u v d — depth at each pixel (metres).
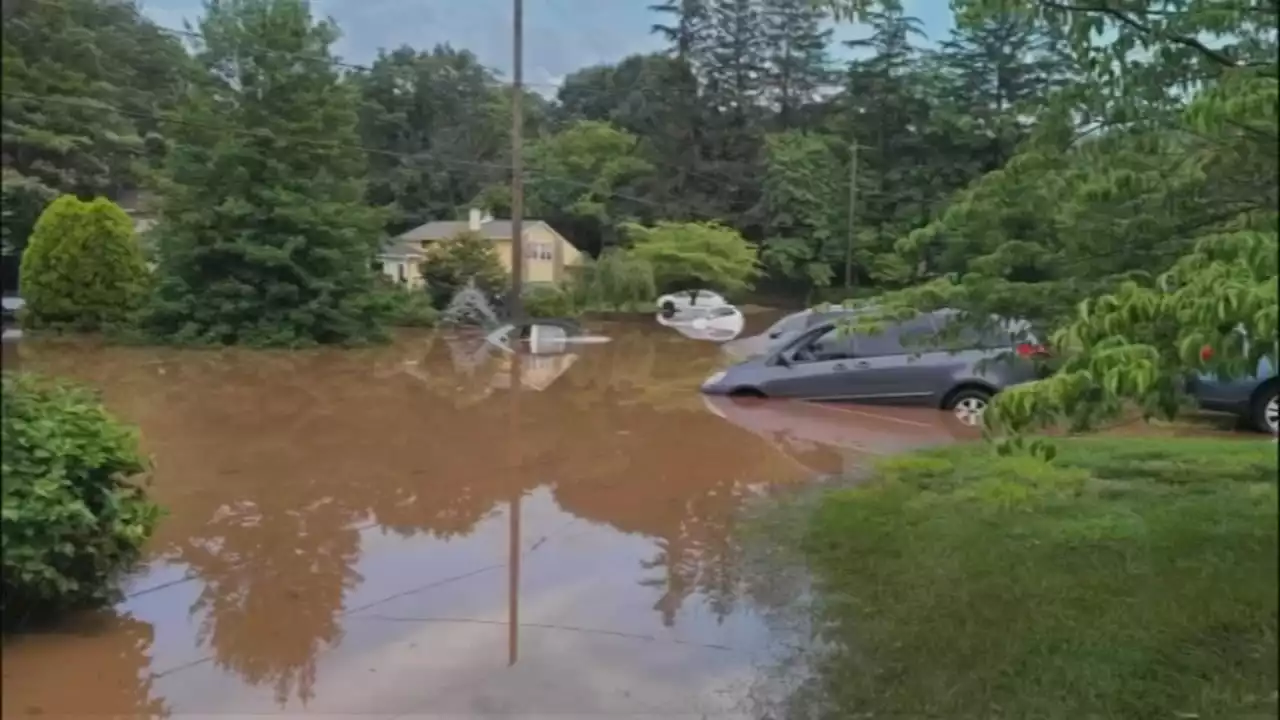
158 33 39.44
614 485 9.03
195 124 24.33
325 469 9.57
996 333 4.85
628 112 58.69
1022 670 4.46
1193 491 7.43
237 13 24.61
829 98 54.22
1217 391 11.43
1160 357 3.09
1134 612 4.88
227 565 6.50
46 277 24.06
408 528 7.52
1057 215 4.45
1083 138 4.53
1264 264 2.74
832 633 5.17
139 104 38.50
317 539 7.17
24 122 33.97
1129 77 4.51
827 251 44.97
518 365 20.53
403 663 4.94
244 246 23.69
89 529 5.32
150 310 23.61
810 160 46.88
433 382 17.19
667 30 57.34
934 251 5.31
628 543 7.10
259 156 24.11
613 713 4.37
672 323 34.38
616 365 20.69
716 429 12.16
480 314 31.72
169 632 5.31
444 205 56.72
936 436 11.63
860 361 14.02
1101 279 4.35
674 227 43.50
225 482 8.95
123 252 24.53
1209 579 5.02
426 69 60.25
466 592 6.02
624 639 5.24
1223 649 4.41
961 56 18.12
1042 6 4.51
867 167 40.00
